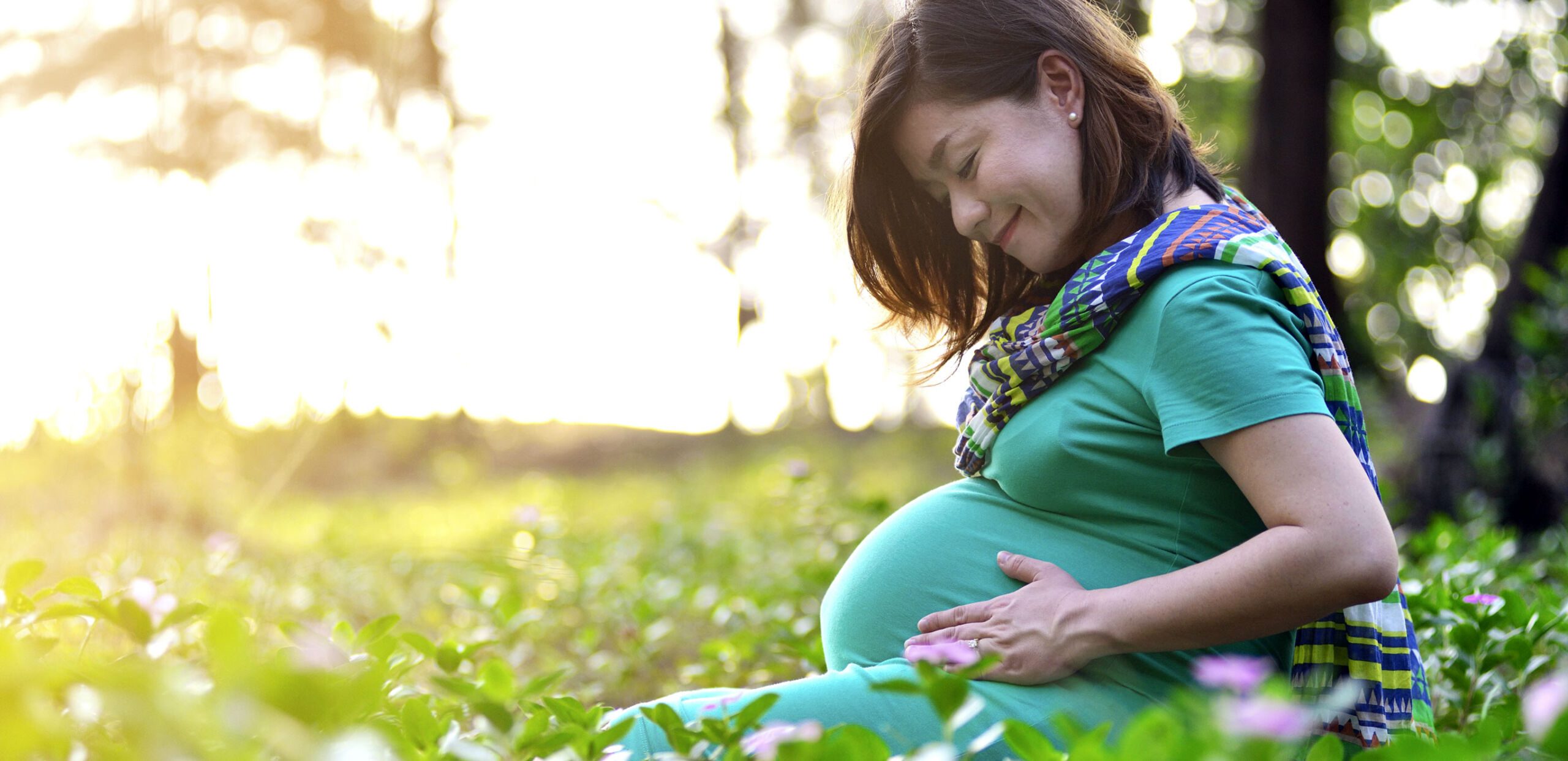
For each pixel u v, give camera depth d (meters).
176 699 0.84
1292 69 6.99
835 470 11.02
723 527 6.72
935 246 1.99
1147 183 1.68
